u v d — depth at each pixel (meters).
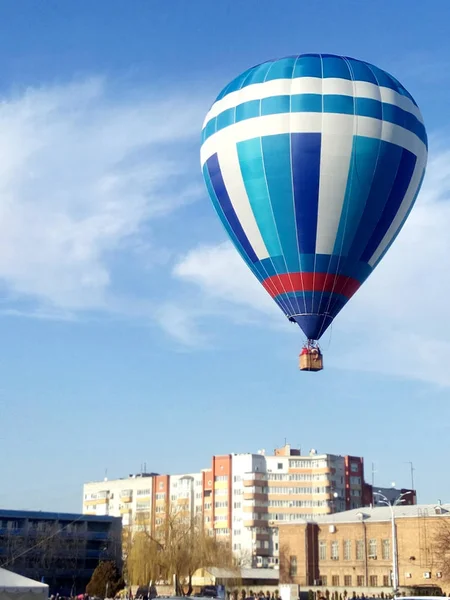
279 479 165.88
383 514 106.62
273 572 128.50
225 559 100.62
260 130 55.09
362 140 54.47
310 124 54.34
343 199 54.44
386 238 56.84
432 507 105.94
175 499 180.00
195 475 179.25
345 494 167.62
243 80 58.06
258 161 55.09
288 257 55.62
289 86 55.56
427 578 98.81
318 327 56.50
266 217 55.47
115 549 128.75
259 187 55.28
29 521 125.94
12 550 117.81
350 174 54.31
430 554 99.44
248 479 164.62
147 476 193.38
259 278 58.53
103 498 192.62
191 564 97.62
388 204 55.66
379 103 55.34
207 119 59.69
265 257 56.66
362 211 54.91
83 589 123.50
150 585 96.56
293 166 54.25
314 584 107.44
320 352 56.56
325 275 55.56
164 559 97.12
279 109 54.97
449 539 92.75
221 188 57.66
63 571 122.06
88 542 128.75
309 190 54.28
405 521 102.75
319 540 109.50
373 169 54.56
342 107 54.62
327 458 165.75
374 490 173.75
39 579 119.44
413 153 56.53
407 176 56.28
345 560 106.50
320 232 54.81
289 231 55.06
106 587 92.69
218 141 57.47
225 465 170.12
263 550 161.62
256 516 162.88
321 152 54.09
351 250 55.56
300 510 164.12
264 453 176.25
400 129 55.66
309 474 166.00
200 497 176.50
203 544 99.25
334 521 108.88
